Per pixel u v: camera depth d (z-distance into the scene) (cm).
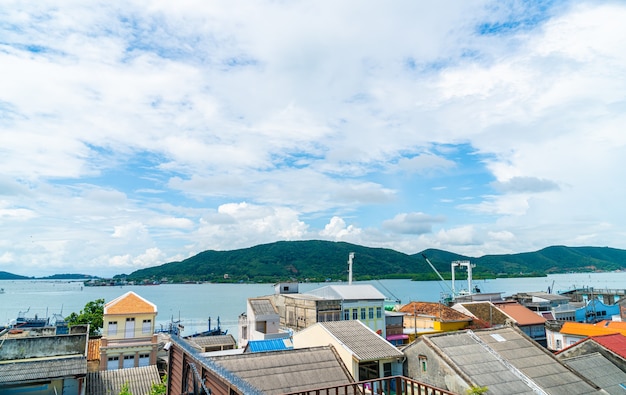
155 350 4534
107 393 3372
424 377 2783
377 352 2859
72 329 5103
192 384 1534
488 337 3120
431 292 19262
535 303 7556
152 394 3177
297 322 5662
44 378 3011
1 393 2945
